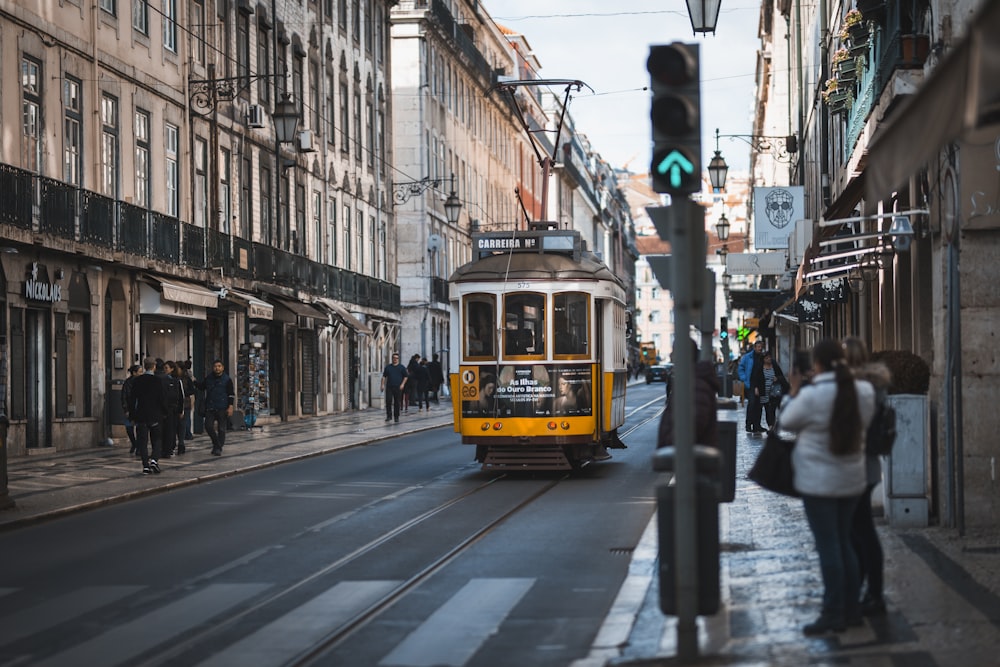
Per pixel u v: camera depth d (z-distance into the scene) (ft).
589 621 39.09
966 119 24.84
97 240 118.93
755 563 47.62
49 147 114.62
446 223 284.82
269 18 176.86
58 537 60.75
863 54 92.58
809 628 35.70
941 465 56.13
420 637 37.29
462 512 68.13
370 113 231.91
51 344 114.62
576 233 93.15
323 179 200.85
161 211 139.85
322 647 36.22
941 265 57.72
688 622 33.04
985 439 54.49
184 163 145.89
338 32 210.79
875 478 38.73
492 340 88.69
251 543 57.36
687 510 33.30
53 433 114.93
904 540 52.03
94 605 43.21
